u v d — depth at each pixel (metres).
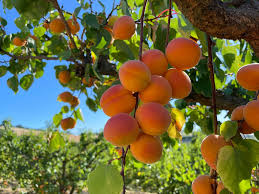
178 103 0.96
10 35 0.91
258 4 0.36
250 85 0.35
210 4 0.30
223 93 0.88
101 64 0.91
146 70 0.27
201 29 0.32
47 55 1.05
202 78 0.79
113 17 0.73
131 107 0.29
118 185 0.25
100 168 0.25
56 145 0.92
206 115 0.89
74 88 1.00
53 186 2.38
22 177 2.49
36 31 0.90
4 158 2.84
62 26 0.81
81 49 0.86
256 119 0.31
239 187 0.27
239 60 0.71
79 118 1.04
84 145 2.96
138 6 0.82
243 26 0.32
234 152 0.29
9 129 3.07
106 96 0.29
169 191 2.26
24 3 0.52
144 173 2.77
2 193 2.69
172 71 0.32
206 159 0.32
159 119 0.25
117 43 0.58
